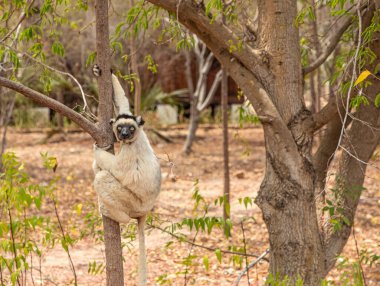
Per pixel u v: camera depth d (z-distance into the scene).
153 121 25.91
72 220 12.77
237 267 10.22
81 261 10.43
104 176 5.71
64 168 19.12
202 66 22.17
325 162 7.61
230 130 27.70
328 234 7.34
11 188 5.90
